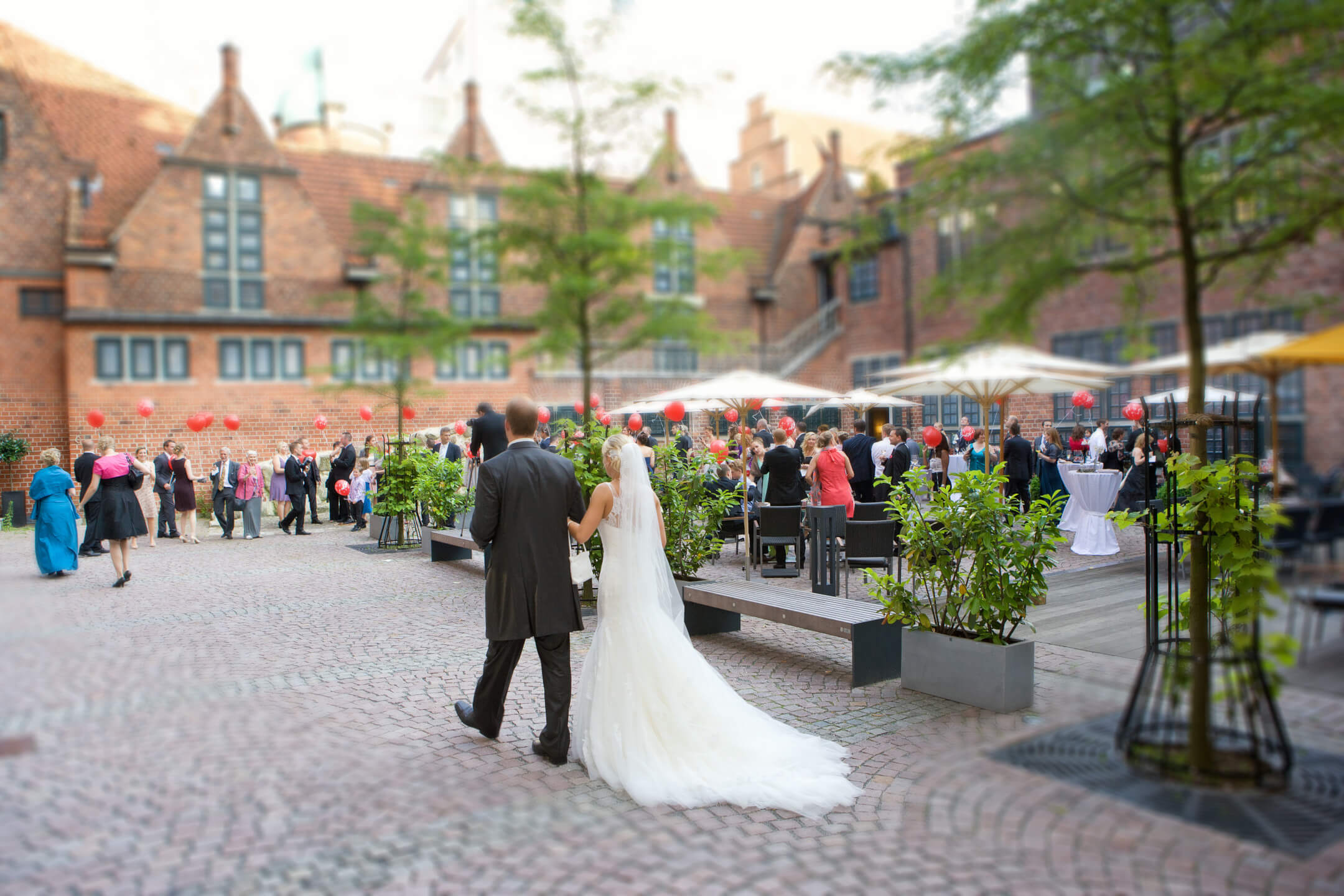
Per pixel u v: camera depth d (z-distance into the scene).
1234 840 2.26
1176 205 2.46
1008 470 9.15
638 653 3.77
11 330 13.20
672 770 3.56
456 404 15.26
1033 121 2.58
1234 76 2.31
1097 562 8.12
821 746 3.88
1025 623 4.54
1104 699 2.99
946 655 4.68
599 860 2.92
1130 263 2.51
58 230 13.34
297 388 14.28
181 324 13.64
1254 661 2.40
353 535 13.41
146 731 3.92
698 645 6.09
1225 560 3.59
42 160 13.16
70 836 3.05
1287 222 2.34
